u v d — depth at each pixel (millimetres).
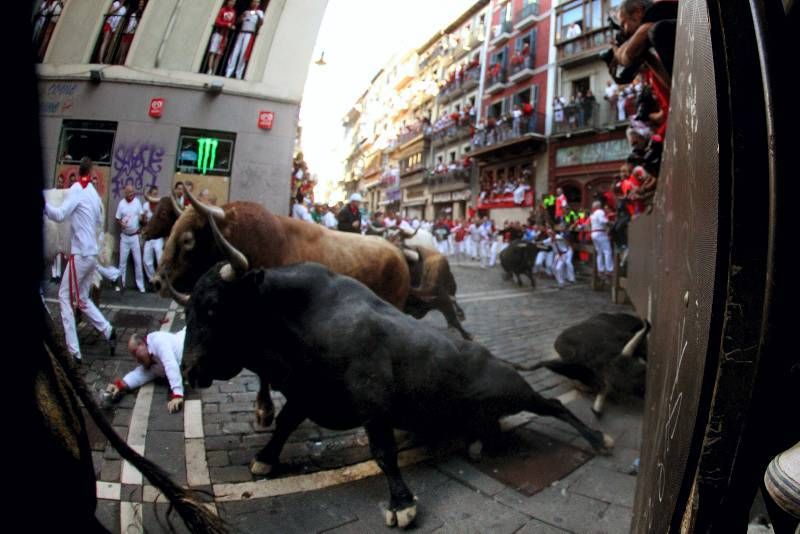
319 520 2295
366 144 61906
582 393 4273
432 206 37688
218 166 8906
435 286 6145
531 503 2506
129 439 2975
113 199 8133
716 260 796
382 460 2348
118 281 7434
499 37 28453
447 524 2307
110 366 4266
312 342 2404
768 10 774
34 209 665
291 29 9406
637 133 4305
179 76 8500
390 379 2443
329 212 13938
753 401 741
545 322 7688
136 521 2145
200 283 2418
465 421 2893
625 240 10312
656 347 1585
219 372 2477
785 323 708
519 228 17141
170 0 8531
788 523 782
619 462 2980
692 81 1139
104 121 8172
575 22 23969
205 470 2691
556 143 24203
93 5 8227
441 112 37719
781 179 705
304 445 3070
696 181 1033
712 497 802
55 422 920
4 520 746
